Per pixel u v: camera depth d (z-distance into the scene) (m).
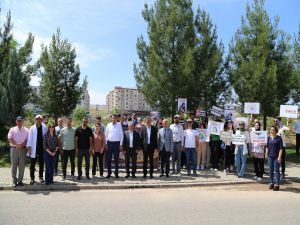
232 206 8.80
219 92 19.05
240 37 19.36
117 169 12.70
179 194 10.41
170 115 18.30
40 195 10.10
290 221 7.39
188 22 17.91
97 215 7.75
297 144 18.83
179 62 17.38
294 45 21.83
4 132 18.80
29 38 21.73
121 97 87.25
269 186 11.67
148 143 12.70
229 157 14.05
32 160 11.43
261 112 18.83
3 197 9.77
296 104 21.66
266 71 17.97
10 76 17.53
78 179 12.27
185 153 13.84
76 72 20.53
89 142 12.38
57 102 20.16
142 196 10.05
